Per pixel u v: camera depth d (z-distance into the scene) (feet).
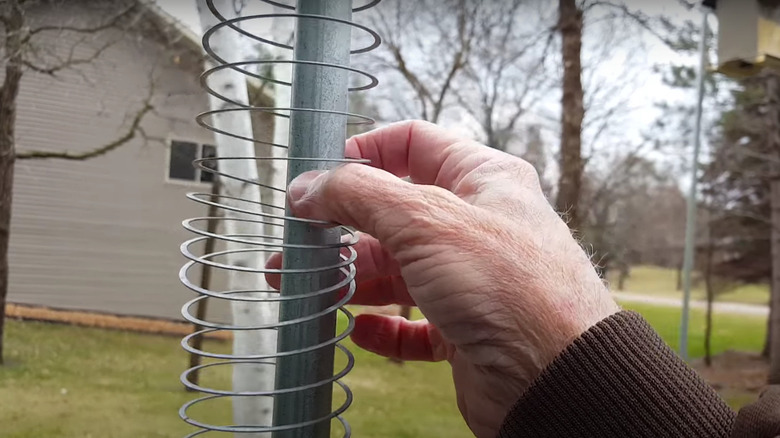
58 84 13.50
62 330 13.08
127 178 14.47
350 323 1.84
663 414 1.77
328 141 1.73
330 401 1.75
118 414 8.59
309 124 1.72
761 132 17.62
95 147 14.28
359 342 3.02
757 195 18.79
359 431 8.09
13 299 14.17
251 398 5.19
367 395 9.62
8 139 12.73
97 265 14.46
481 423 2.18
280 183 4.98
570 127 12.66
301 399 1.70
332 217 1.75
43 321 13.73
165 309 14.55
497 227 1.88
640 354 1.81
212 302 10.04
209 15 5.50
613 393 1.76
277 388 1.72
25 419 8.21
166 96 13.51
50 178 14.40
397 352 3.01
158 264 14.69
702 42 13.30
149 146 14.26
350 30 1.74
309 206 1.72
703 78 14.48
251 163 5.54
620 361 1.79
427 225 1.78
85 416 8.49
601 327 1.83
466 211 1.86
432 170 2.50
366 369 11.03
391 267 2.66
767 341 15.14
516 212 1.96
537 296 1.84
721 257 19.13
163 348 12.07
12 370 10.35
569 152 12.67
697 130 14.85
